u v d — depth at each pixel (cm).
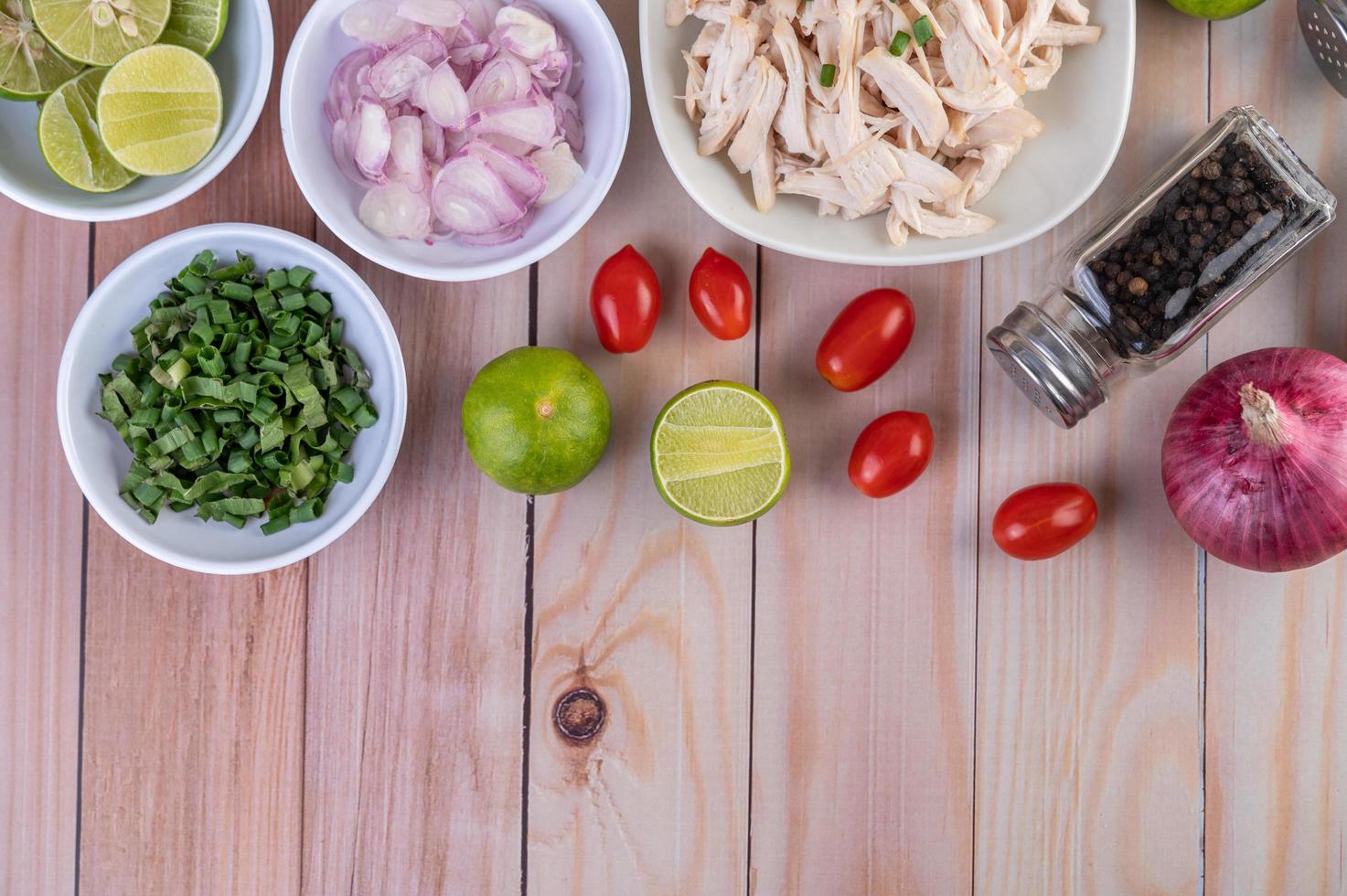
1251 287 99
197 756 113
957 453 112
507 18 101
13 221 111
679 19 101
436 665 113
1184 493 102
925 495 112
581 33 104
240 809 113
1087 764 112
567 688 113
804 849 113
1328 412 96
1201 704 112
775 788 113
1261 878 111
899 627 113
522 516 112
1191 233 96
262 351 103
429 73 101
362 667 113
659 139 100
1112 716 112
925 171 99
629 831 113
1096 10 100
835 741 113
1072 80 102
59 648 112
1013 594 112
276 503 105
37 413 112
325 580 112
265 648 113
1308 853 111
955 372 112
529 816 113
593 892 113
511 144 103
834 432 112
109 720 113
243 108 106
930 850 113
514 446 98
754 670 113
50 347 112
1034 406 111
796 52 98
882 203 103
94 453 104
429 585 113
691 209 112
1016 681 112
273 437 100
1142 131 111
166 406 101
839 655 113
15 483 112
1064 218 102
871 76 98
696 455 104
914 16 97
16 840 113
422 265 101
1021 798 113
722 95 100
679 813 113
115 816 113
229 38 107
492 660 113
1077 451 112
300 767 113
